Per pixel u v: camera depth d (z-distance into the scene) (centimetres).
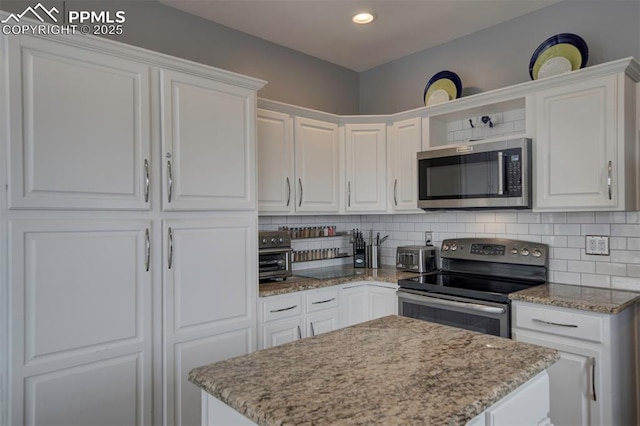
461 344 137
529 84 244
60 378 167
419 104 344
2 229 156
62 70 170
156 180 198
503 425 104
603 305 196
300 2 261
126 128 188
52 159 167
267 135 280
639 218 230
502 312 226
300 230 335
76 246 173
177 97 206
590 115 222
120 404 184
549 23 268
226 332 223
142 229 193
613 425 195
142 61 194
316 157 311
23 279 159
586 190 223
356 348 134
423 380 106
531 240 274
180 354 204
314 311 274
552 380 210
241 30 300
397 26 296
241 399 96
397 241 357
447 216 321
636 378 223
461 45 315
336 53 346
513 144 246
